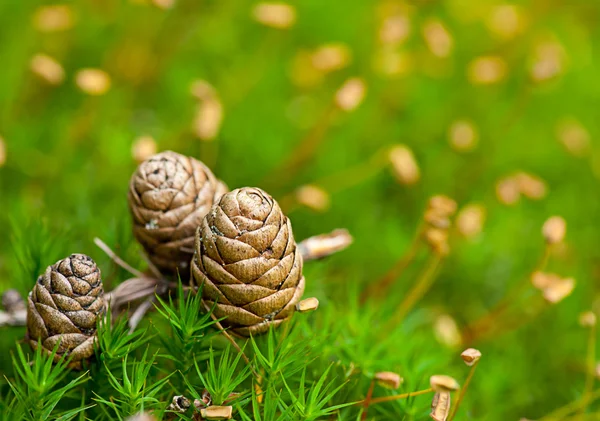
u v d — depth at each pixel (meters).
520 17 0.58
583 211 0.48
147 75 0.50
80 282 0.33
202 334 0.34
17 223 0.41
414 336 0.40
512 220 0.45
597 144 0.53
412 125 0.51
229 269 0.33
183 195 0.34
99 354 0.34
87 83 0.41
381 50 0.50
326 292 0.41
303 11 0.55
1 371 0.37
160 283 0.35
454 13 0.59
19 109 0.46
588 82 0.57
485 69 0.47
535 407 0.41
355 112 0.50
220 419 0.33
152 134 0.46
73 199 0.43
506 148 0.51
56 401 0.34
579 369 0.42
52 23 0.46
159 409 0.34
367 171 0.47
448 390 0.34
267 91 0.51
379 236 0.44
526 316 0.43
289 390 0.34
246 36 0.55
